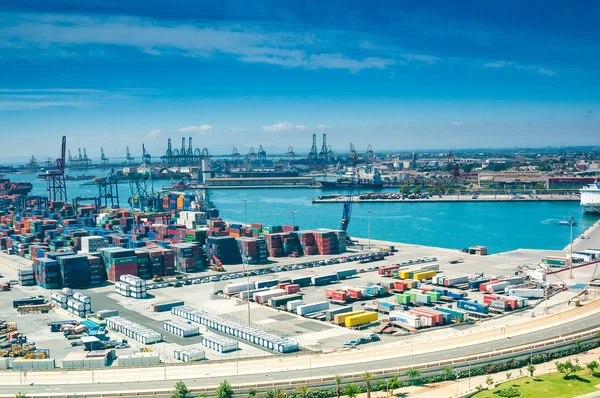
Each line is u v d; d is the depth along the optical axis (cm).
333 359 15638
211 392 13612
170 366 15425
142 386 14062
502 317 19788
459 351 15988
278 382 13950
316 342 17412
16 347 16962
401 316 19038
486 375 14875
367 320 19412
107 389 13925
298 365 15212
